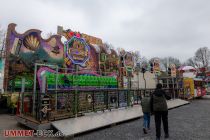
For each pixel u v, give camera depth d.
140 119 9.16
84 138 5.97
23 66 13.30
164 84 20.59
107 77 14.06
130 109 10.31
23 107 7.95
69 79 10.73
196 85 23.66
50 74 9.52
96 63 18.05
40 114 6.44
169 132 6.58
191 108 13.55
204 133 6.40
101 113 8.65
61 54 15.51
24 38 13.59
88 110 8.52
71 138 5.96
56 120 6.93
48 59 14.66
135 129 7.12
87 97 8.58
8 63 12.61
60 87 10.03
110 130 7.01
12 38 13.02
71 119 7.20
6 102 11.38
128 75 17.39
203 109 12.94
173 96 17.38
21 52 13.34
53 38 15.17
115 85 14.80
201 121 8.56
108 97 9.66
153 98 5.81
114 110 9.59
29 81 13.36
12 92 11.98
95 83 12.79
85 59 11.08
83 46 11.00
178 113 11.12
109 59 19.64
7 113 11.05
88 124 7.03
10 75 12.63
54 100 7.73
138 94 12.20
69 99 7.92
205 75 32.84
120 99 10.55
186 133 6.41
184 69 27.44
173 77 19.84
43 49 14.48
